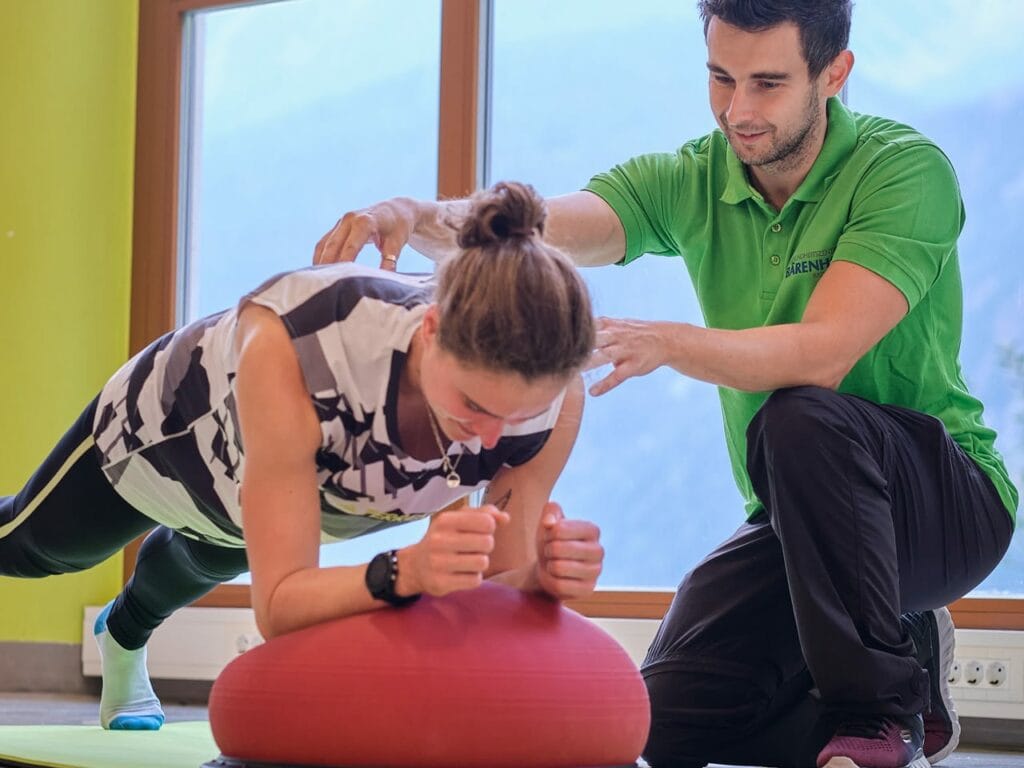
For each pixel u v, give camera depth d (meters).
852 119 2.34
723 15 2.18
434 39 4.32
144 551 2.55
